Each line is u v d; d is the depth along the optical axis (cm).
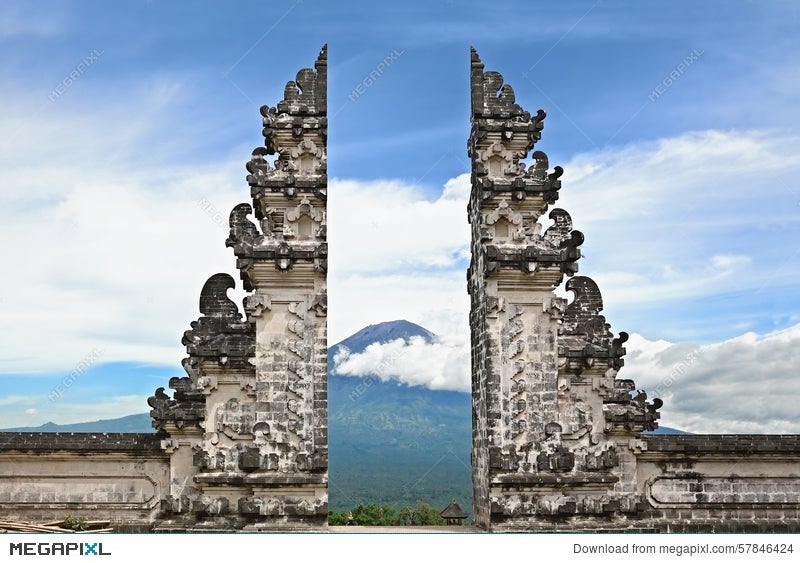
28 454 2903
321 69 3058
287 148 3019
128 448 2927
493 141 3066
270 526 2808
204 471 2856
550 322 2992
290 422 2870
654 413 3025
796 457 3066
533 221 3034
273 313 2936
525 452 2902
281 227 2983
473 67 3122
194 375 2997
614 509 2914
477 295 3100
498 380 2925
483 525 2936
